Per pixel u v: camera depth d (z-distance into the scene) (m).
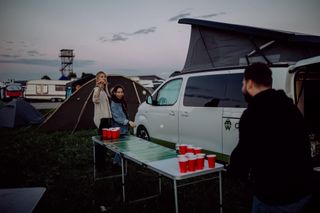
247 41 5.72
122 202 4.45
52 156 7.39
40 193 3.48
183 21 6.91
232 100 4.66
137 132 7.39
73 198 4.72
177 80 6.16
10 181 5.58
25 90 35.78
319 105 4.32
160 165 3.20
